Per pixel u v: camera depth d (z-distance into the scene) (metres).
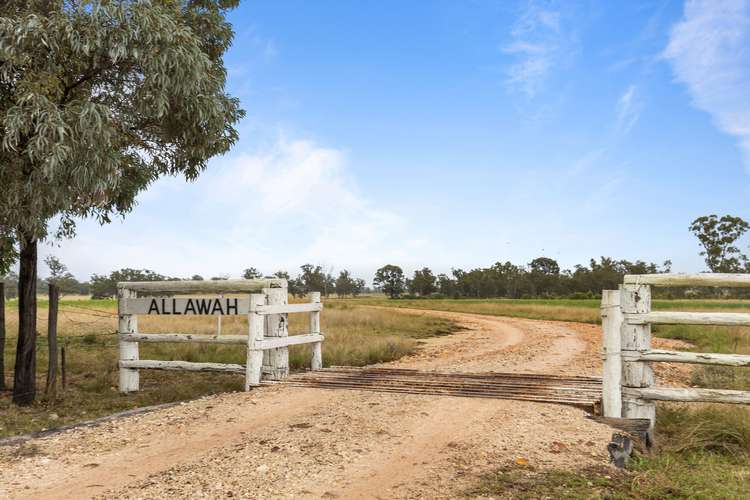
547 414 6.91
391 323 25.55
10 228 9.22
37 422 7.57
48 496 4.61
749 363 6.28
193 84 9.76
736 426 6.19
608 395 6.80
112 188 9.63
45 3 9.19
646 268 103.56
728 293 82.12
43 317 28.16
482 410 7.15
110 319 27.23
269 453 5.57
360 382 8.89
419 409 7.24
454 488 4.69
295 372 10.96
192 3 12.60
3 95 8.99
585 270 108.62
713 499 4.56
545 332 24.28
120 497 4.56
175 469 5.19
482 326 28.72
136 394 9.59
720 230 86.50
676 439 6.44
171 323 21.88
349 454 5.52
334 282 135.00
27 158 8.95
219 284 9.54
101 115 8.67
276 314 9.54
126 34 8.84
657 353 6.64
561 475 5.01
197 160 11.88
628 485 4.85
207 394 9.35
